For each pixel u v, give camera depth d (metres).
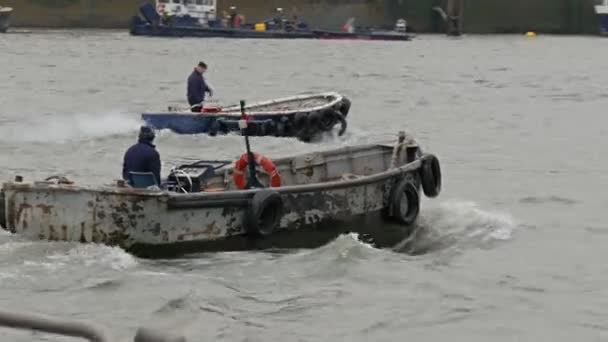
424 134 62.25
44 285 24.78
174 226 26.66
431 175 33.38
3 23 190.00
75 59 127.62
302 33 183.50
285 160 33.25
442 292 25.50
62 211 26.84
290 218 28.78
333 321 23.30
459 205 36.38
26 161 48.81
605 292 25.97
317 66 125.31
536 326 23.36
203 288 25.05
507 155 52.94
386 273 26.91
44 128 61.12
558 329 23.19
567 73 118.94
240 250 27.97
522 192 40.88
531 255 29.52
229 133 54.94
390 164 35.03
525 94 91.81
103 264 25.97
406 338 22.47
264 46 162.50
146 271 26.00
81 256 26.33
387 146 36.03
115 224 26.42
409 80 106.62
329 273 26.66
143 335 9.70
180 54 140.25
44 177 44.03
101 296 24.25
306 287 25.58
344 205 30.17
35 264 25.88
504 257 29.25
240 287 25.36
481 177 45.06
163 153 51.03
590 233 32.69
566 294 25.69
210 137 55.09
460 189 41.47
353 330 22.80
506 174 46.06
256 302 24.38
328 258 27.72
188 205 26.72
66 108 74.88
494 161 50.56
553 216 35.47
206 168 30.31
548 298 25.36
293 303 24.39
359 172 35.44
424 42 193.00
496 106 80.62
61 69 112.88
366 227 31.05
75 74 106.88
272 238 28.45
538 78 111.00
